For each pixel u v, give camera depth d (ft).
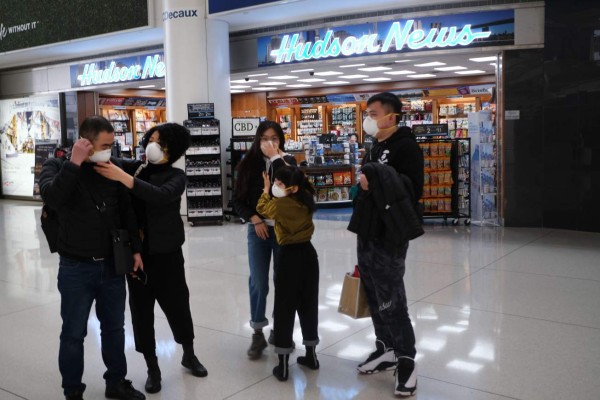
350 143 39.68
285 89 55.88
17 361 11.66
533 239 24.26
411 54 28.35
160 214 10.03
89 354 12.00
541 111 26.63
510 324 13.32
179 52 30.53
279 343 10.36
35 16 38.06
